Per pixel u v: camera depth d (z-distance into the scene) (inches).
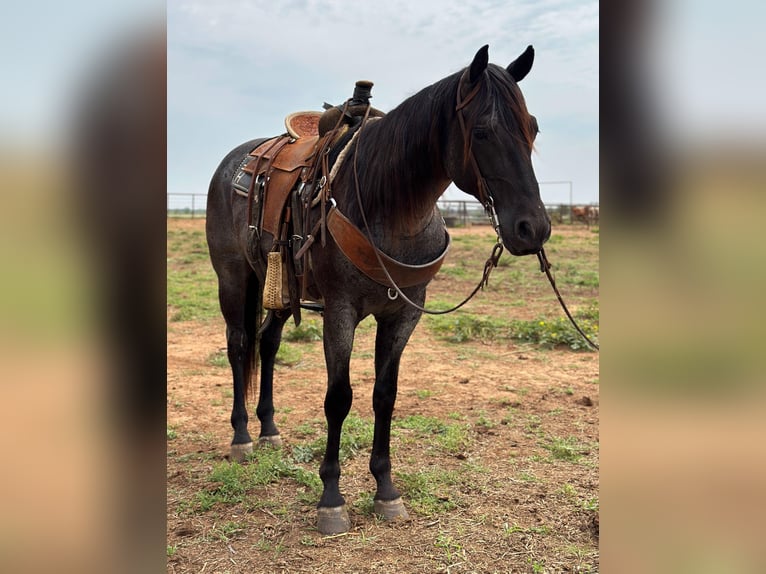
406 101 110.0
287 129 147.3
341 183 114.3
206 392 205.5
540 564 100.0
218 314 350.6
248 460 144.4
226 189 155.9
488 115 92.7
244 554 104.4
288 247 126.2
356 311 113.8
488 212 96.0
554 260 581.9
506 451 150.0
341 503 114.8
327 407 115.2
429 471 137.3
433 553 104.0
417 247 112.9
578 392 201.6
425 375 224.1
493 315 338.3
